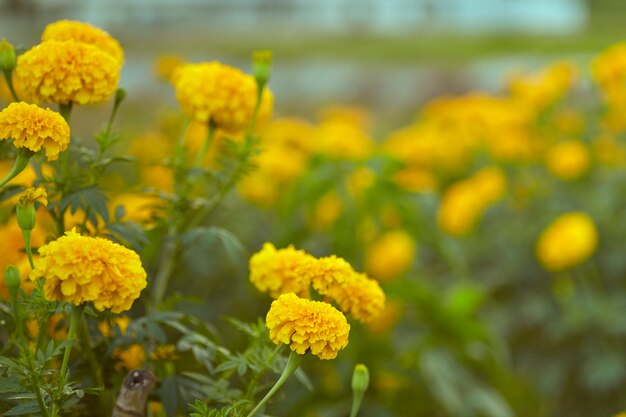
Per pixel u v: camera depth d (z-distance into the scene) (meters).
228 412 1.30
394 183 3.34
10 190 1.55
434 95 11.90
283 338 1.29
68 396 1.30
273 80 13.55
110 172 3.59
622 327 4.05
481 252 4.52
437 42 17.38
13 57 1.53
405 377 3.26
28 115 1.31
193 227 1.87
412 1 19.78
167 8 17.09
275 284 1.56
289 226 3.46
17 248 1.78
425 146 4.77
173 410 1.50
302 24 18.80
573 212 4.44
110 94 1.51
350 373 3.07
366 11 19.27
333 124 4.40
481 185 4.22
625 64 4.09
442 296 4.16
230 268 3.45
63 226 1.56
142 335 1.52
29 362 1.24
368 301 1.51
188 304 2.50
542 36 17.62
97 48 1.51
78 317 1.26
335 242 3.41
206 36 16.98
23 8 14.13
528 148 4.80
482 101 5.23
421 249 4.52
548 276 4.32
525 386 4.00
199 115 1.77
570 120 4.80
